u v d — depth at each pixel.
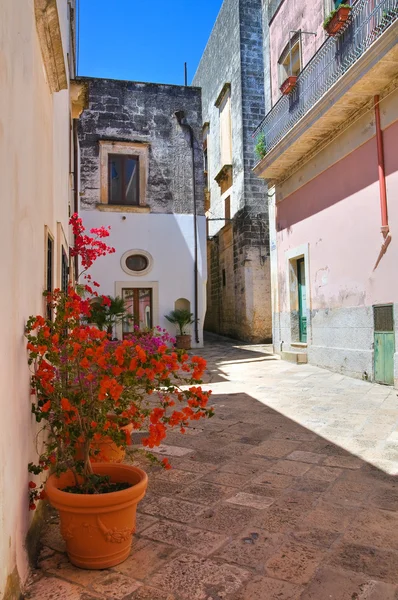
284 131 11.59
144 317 17.00
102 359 2.73
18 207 2.62
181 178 17.59
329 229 10.34
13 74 2.53
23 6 2.88
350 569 2.63
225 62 21.56
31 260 3.04
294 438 5.32
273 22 13.62
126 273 16.73
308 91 10.43
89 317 3.84
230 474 4.21
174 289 17.16
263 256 19.03
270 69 13.89
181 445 5.18
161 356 2.75
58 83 4.58
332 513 3.36
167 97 17.69
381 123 8.36
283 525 3.19
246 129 19.25
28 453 2.80
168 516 3.36
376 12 7.91
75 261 9.91
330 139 10.10
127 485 2.93
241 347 17.00
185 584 2.51
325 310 10.52
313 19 11.02
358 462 4.44
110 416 3.42
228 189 21.17
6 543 2.15
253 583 2.51
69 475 3.00
